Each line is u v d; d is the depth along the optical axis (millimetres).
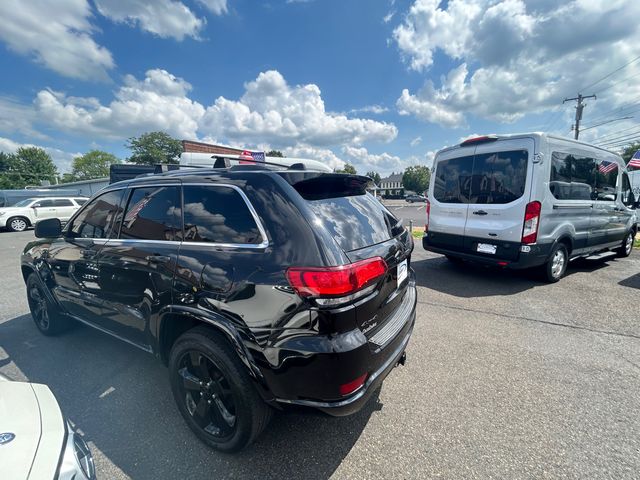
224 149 17219
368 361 1661
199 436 1976
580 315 3896
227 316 1729
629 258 7109
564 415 2182
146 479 1722
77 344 3262
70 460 1201
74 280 2836
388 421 2146
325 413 1602
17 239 11742
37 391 1461
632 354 2984
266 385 1644
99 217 2676
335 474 1743
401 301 2385
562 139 4727
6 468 1053
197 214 2031
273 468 1786
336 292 1563
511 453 1865
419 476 1721
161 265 2053
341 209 2021
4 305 4488
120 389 2529
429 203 5906
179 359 1999
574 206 5047
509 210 4621
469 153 5148
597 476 1701
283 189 1825
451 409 2256
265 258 1693
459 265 6570
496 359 2920
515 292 4777
